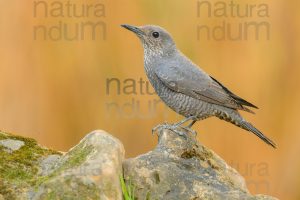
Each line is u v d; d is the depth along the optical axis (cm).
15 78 1499
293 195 1526
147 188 832
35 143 892
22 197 770
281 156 1534
